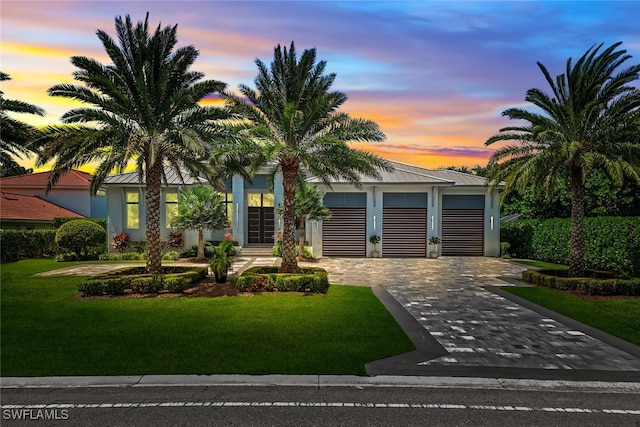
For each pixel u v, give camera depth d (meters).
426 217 26.22
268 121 15.45
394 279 17.47
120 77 14.41
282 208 23.72
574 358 7.83
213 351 7.85
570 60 15.25
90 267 20.33
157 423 5.20
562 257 22.98
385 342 8.55
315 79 15.55
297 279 13.78
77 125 14.03
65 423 5.19
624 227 18.62
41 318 10.25
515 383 6.63
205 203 23.73
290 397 6.01
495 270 20.44
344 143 14.25
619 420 5.40
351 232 26.41
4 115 16.92
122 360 7.36
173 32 14.65
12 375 6.69
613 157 14.02
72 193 32.41
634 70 14.08
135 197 27.47
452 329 9.79
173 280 13.41
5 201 28.50
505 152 15.63
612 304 12.42
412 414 5.52
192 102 14.53
